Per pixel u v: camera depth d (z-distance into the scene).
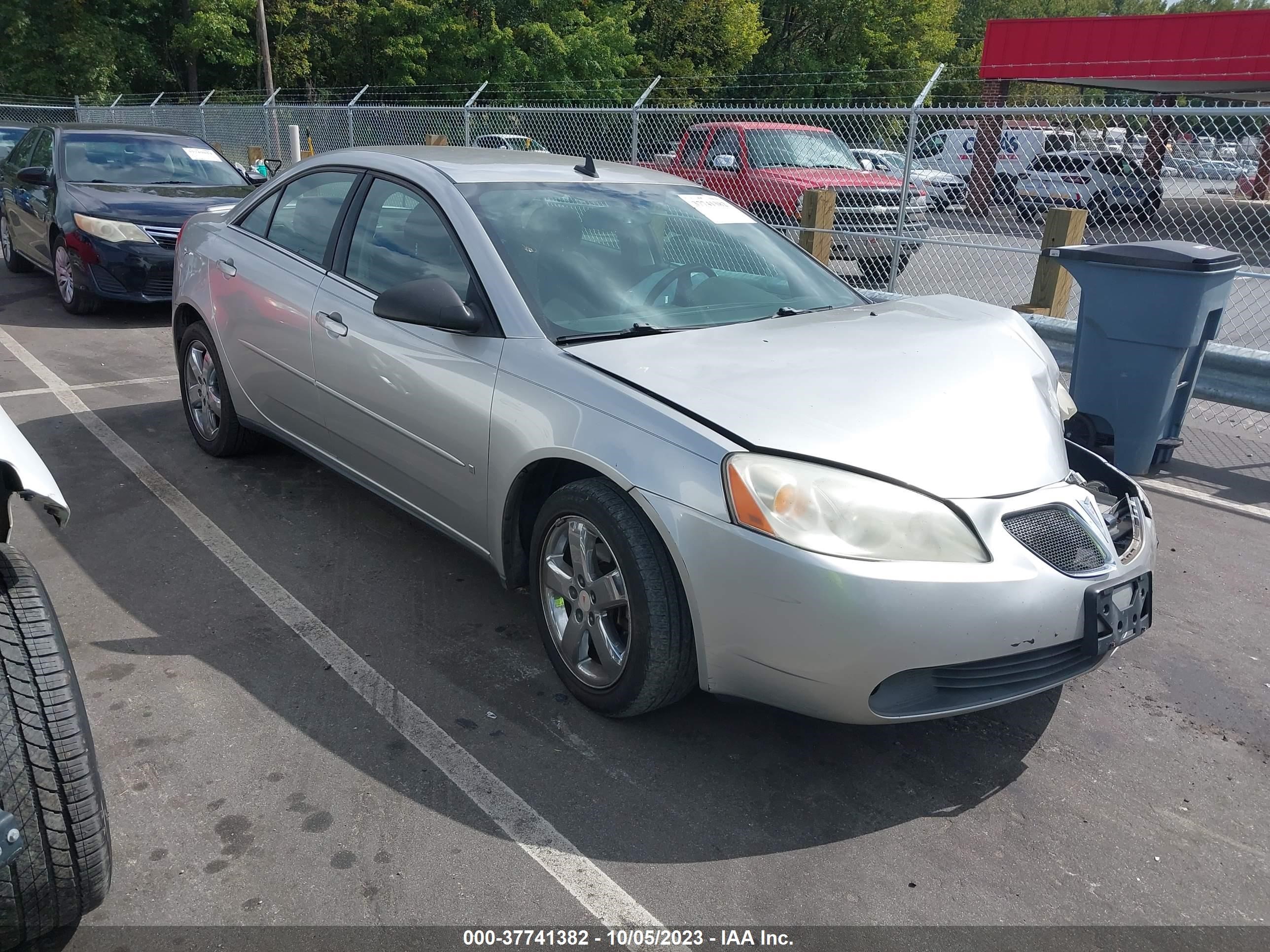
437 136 12.52
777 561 2.29
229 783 2.48
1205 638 3.50
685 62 33.41
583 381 2.73
